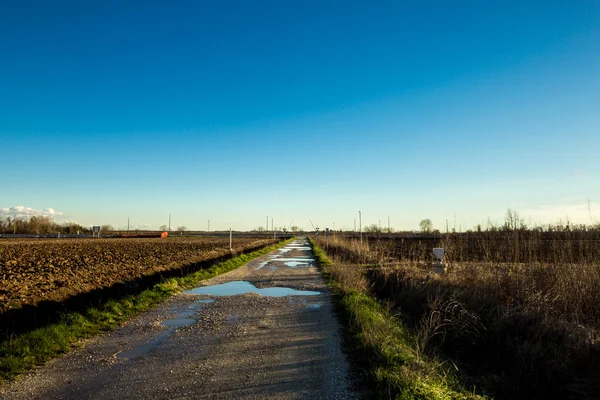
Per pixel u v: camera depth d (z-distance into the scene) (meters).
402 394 5.09
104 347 7.66
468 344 9.29
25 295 12.15
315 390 5.53
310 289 14.60
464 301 11.44
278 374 6.14
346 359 6.81
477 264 16.02
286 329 8.90
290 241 70.75
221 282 16.55
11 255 30.59
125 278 17.30
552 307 10.20
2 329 9.23
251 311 10.85
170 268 21.83
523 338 9.09
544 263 13.12
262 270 21.25
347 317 9.72
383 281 16.19
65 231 114.19
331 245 39.81
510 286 12.41
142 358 6.98
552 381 7.29
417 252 26.11
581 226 15.43
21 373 6.27
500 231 18.06
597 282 10.84
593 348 7.80
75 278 16.62
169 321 9.80
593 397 6.50
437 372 6.34
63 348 7.50
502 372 7.90
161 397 5.35
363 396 5.32
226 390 5.55
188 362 6.75
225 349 7.46
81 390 5.60
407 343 7.95
